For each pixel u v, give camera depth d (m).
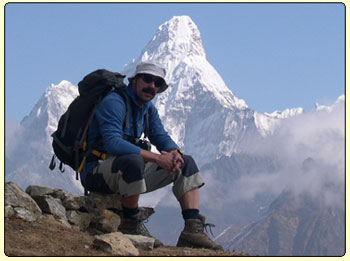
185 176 4.93
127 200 4.93
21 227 4.52
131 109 4.96
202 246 4.87
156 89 4.99
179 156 4.84
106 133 4.82
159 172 4.98
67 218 5.02
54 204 4.96
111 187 4.93
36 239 4.34
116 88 4.97
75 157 5.04
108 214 5.15
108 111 4.86
